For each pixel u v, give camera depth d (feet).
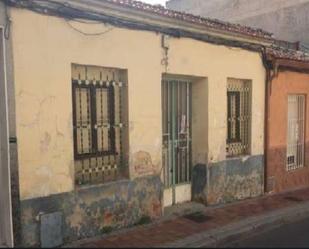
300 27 44.19
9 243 18.28
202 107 27.45
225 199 28.78
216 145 27.94
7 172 18.22
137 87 22.91
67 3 19.39
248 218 24.93
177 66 24.99
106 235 21.39
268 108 31.91
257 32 29.86
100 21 20.90
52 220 19.38
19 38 18.08
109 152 22.45
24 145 18.43
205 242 21.12
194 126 27.96
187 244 20.53
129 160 22.72
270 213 26.20
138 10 21.93
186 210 26.16
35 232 18.86
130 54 22.43
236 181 29.63
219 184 28.25
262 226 24.21
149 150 23.75
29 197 18.65
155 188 24.17
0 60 18.02
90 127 21.61
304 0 43.75
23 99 18.33
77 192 20.36
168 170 26.68
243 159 30.17
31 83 18.56
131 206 22.88
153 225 23.31
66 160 19.93
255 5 48.14
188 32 25.30
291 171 34.83
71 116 20.07
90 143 21.67
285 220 25.90
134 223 23.04
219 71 27.86
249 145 30.99
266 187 32.12
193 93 27.84
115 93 22.56
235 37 28.48
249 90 30.83
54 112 19.40
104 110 22.17
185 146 27.73
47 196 19.25
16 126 18.13
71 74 20.31
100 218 21.39
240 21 49.78
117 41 21.79
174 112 26.94
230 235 22.15
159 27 23.63
